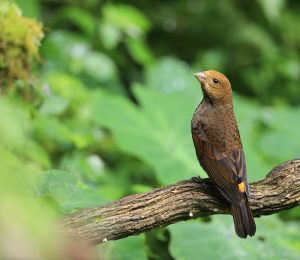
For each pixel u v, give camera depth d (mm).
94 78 15312
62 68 14781
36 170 7695
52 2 18062
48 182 7797
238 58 19203
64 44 15234
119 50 18047
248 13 20000
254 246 10062
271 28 19922
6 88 6500
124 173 13172
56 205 6469
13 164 6258
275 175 7277
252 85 19000
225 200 7141
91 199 7844
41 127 10664
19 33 6402
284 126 15297
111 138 13562
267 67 18828
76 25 18516
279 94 19031
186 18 19969
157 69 16172
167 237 10211
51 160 11312
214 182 7453
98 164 11797
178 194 6789
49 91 10055
